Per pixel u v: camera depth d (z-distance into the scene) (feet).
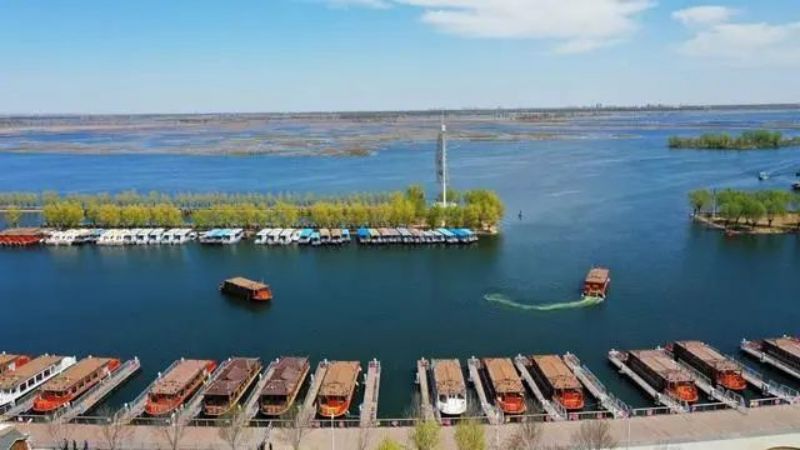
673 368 384.27
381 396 391.04
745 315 524.52
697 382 379.55
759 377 385.91
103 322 542.57
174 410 358.43
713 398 363.35
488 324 516.73
